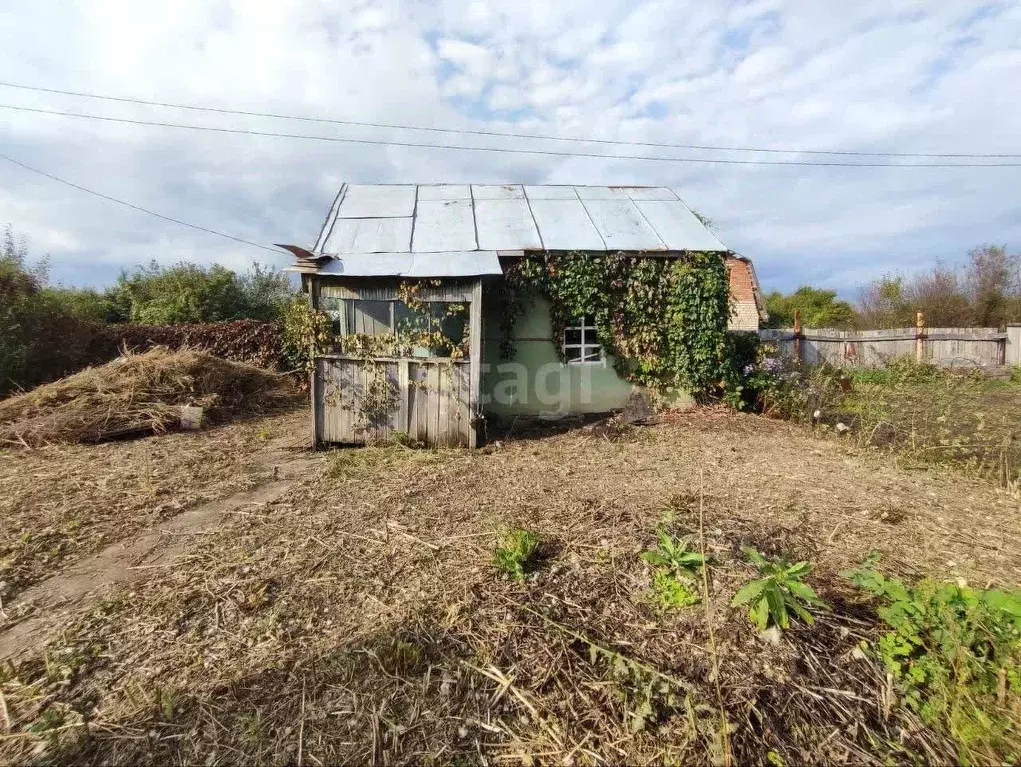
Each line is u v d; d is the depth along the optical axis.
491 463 6.43
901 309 20.72
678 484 5.37
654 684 2.44
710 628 2.64
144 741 2.26
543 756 2.16
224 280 17.92
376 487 5.46
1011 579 3.43
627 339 8.99
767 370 10.36
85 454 7.11
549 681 2.51
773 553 3.68
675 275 8.82
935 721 2.33
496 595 3.17
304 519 4.60
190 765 2.14
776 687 2.43
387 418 7.44
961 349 15.08
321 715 2.37
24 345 10.26
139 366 9.27
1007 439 7.14
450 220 8.90
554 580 3.30
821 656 2.62
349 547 3.97
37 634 3.05
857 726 2.30
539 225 9.04
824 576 3.39
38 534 4.42
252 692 2.51
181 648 2.85
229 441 7.95
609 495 4.97
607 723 2.28
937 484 5.55
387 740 2.24
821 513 4.56
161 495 5.41
